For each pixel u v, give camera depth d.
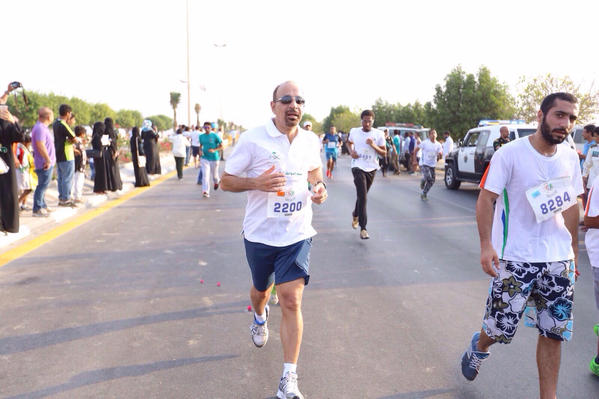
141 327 3.79
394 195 12.52
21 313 4.03
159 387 2.91
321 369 3.18
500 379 3.09
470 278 5.23
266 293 3.26
